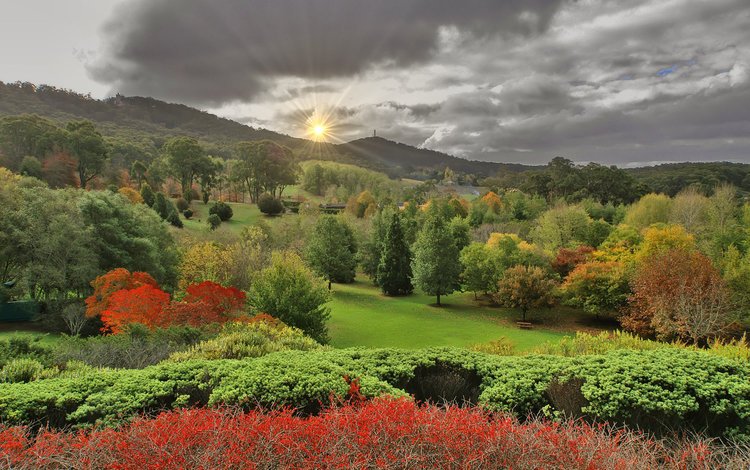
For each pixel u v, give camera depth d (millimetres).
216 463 3234
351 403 5648
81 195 32094
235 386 5926
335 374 6316
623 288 33000
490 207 82438
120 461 3447
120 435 3773
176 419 4102
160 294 16828
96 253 29250
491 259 40781
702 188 80625
